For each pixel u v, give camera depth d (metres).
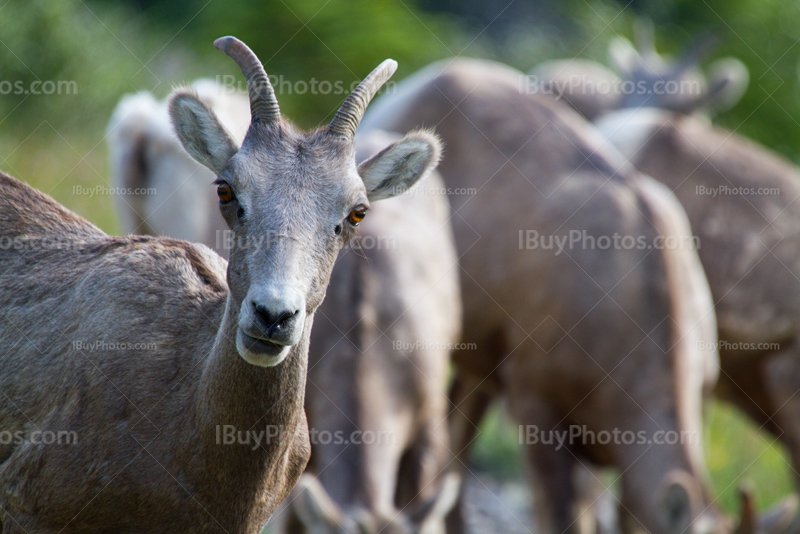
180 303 7.65
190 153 7.52
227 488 7.10
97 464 7.08
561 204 13.46
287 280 6.22
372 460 10.09
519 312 13.47
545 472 12.80
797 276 14.90
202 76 28.02
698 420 12.74
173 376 7.31
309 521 8.96
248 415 6.93
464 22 37.94
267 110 6.93
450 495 9.48
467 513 15.16
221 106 13.29
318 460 10.34
